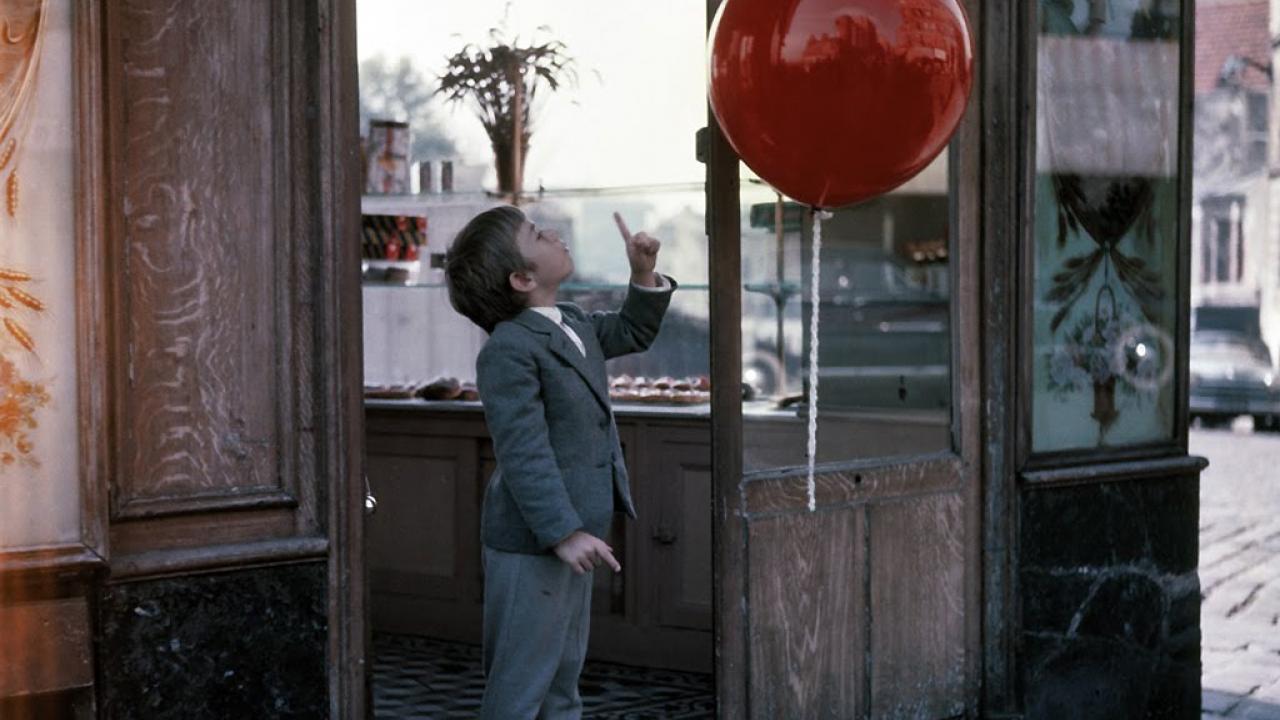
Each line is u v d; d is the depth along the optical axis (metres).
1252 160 20.12
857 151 3.19
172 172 3.02
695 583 5.02
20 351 2.80
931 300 4.33
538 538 3.23
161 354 3.03
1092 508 4.64
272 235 3.13
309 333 3.17
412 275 5.55
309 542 3.15
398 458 5.48
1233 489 10.41
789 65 3.13
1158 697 4.84
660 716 4.57
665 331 5.43
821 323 4.07
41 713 2.84
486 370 3.29
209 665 3.06
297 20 3.13
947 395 4.39
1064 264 4.62
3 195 2.77
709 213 3.84
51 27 2.79
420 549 5.47
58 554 2.81
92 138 2.82
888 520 4.22
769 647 3.96
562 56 5.31
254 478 3.14
